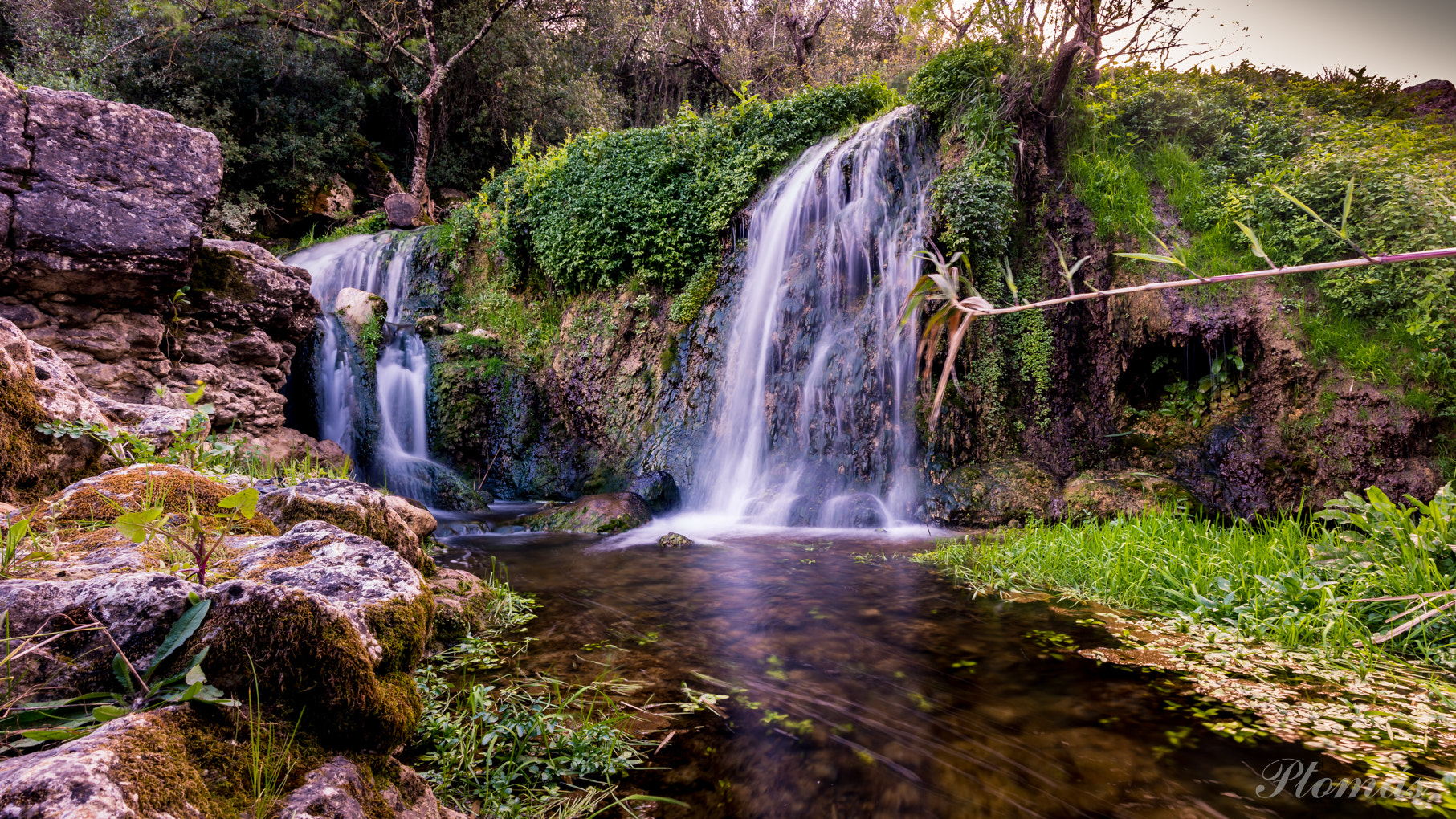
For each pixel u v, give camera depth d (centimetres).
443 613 388
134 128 603
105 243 584
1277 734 281
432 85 1908
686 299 1145
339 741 164
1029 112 1002
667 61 2730
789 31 2516
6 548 214
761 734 285
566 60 2344
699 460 1045
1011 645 396
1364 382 792
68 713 145
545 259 1285
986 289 927
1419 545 395
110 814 101
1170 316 896
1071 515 754
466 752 246
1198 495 826
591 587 536
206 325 734
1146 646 389
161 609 164
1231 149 1003
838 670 357
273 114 1741
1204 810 229
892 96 1175
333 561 223
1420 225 787
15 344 338
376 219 1772
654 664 363
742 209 1141
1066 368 935
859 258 1000
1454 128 1093
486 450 1165
